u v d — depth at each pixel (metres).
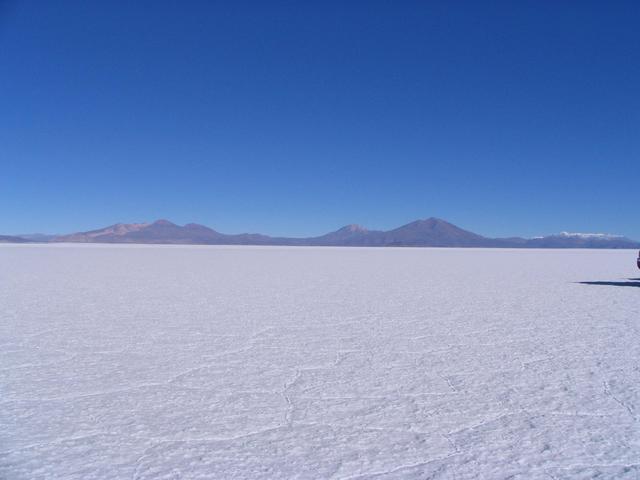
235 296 17.28
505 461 4.90
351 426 5.75
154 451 5.10
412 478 4.58
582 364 8.29
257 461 4.89
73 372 7.82
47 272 28.12
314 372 7.84
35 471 4.69
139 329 11.18
